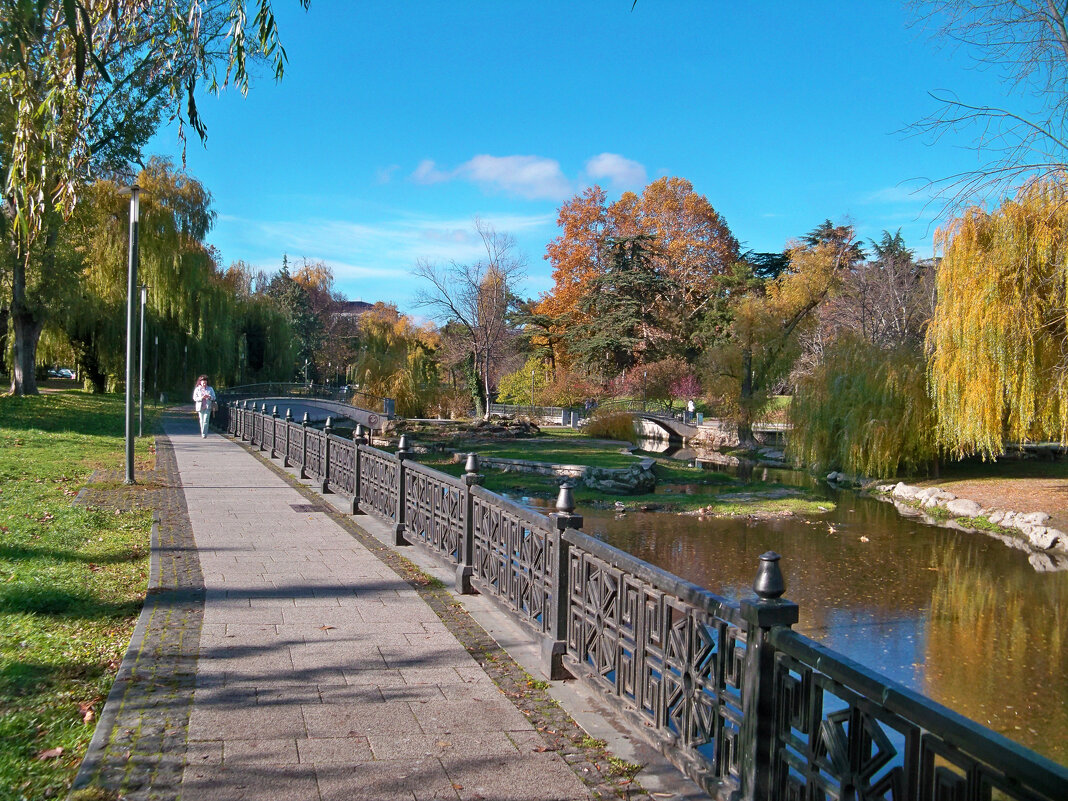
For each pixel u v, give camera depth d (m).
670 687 3.77
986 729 2.07
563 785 3.46
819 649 2.78
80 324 33.97
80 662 4.76
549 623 5.08
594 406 54.19
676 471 29.23
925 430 23.97
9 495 10.36
